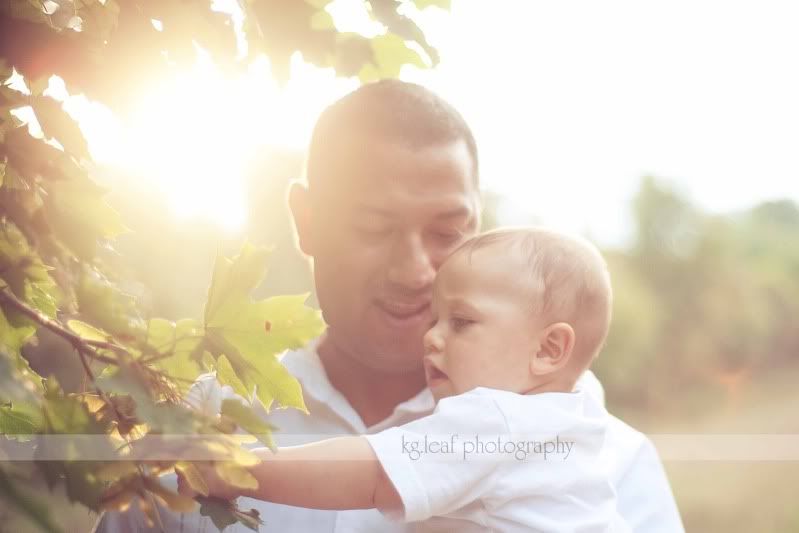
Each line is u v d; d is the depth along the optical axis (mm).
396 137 1560
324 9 1152
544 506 1388
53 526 767
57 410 871
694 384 16938
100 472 868
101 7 1020
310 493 1287
